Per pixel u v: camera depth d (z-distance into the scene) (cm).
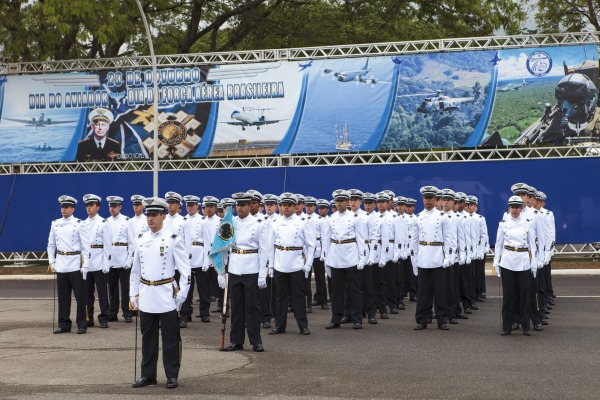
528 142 2867
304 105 2994
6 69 3206
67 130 3155
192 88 3066
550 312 1817
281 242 1534
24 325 1698
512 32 3972
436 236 1587
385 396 977
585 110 2833
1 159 3186
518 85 2870
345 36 3769
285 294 1538
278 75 3009
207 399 975
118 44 3959
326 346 1372
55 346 1407
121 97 3122
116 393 1017
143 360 1067
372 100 2953
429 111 2920
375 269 1778
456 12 3994
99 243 1675
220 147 3052
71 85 3150
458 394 982
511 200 1491
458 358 1237
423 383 1049
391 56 2939
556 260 3130
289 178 2994
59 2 3147
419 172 2917
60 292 1577
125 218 1783
